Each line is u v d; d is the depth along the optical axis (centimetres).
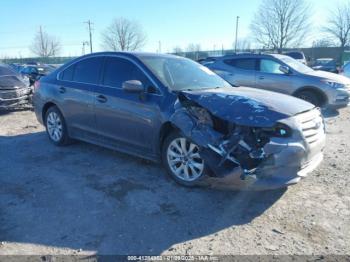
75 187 423
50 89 592
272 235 317
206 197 391
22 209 368
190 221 342
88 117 525
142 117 440
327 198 389
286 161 345
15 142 641
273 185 346
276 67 972
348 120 856
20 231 325
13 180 448
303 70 973
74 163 511
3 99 922
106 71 507
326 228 328
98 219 346
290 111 363
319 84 895
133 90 429
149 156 454
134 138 462
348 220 341
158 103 423
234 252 292
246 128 351
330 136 683
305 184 427
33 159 534
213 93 405
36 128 771
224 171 354
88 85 525
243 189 358
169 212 359
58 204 379
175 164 420
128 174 462
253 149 346
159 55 514
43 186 427
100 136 517
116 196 396
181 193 401
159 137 427
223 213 358
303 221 341
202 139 369
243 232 323
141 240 311
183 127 385
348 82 920
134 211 361
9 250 296
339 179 443
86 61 546
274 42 4762
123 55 495
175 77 464
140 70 462
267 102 377
